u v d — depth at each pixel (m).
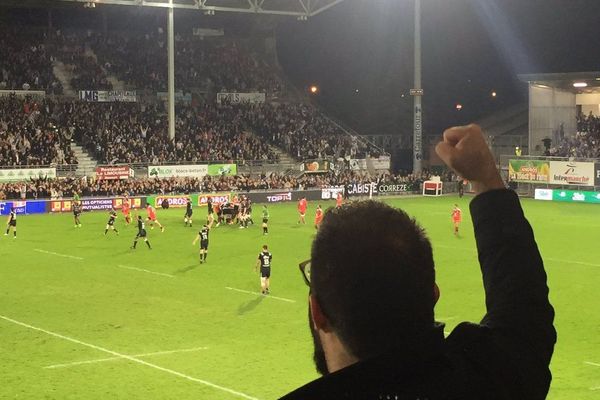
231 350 22.95
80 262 38.84
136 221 56.47
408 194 78.81
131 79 80.56
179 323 26.39
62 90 75.50
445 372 2.09
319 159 77.88
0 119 68.56
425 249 2.16
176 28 90.06
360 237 2.12
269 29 93.19
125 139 71.62
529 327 2.36
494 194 2.56
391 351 2.03
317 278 2.14
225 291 31.88
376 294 2.07
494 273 2.48
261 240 46.84
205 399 18.59
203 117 78.81
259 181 71.56
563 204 69.94
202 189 68.88
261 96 84.12
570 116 77.56
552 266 37.69
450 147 2.56
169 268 37.19
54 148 67.38
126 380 20.02
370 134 90.12
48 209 61.84
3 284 33.25
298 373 20.67
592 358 21.92
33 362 21.59
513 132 86.88
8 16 82.12
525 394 2.24
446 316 27.33
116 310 28.36
